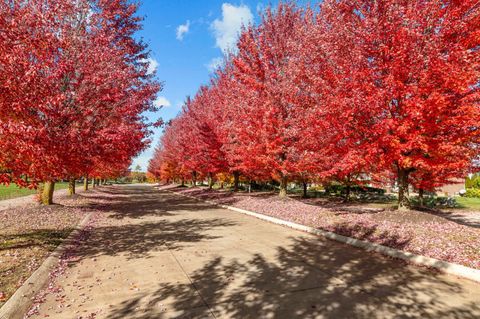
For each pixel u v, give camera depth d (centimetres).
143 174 11688
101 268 594
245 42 1530
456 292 464
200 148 2283
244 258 663
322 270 576
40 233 841
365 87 813
